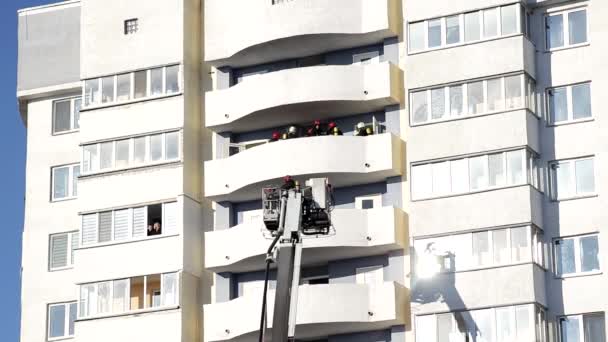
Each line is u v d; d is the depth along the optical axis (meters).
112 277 79.69
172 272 78.56
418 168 76.19
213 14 81.31
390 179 76.81
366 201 77.38
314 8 78.69
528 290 73.00
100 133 81.75
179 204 79.25
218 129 80.56
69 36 84.62
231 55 80.44
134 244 79.69
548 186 75.00
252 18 80.00
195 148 80.62
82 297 80.00
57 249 82.69
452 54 76.75
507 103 75.50
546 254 74.25
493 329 73.25
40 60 84.75
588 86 75.50
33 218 83.31
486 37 76.38
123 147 81.25
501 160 74.94
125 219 80.31
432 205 75.50
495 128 75.31
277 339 63.88
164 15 81.81
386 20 77.75
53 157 83.75
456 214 75.00
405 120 77.31
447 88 76.50
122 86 81.94
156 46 81.69
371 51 79.06
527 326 72.75
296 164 76.88
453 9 77.19
